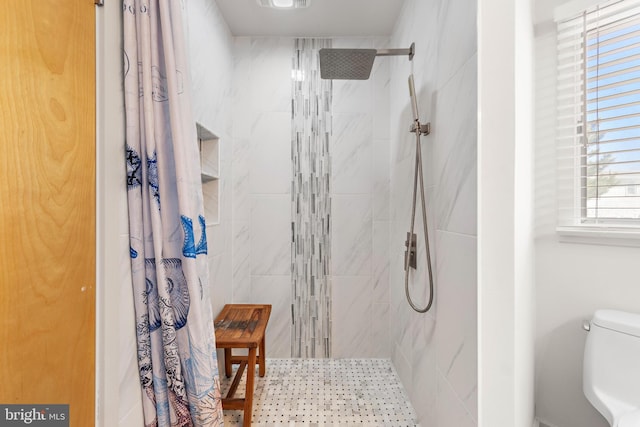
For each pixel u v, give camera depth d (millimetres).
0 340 592
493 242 971
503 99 969
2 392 599
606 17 1216
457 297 1123
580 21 1270
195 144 1061
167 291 992
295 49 2289
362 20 2080
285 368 2156
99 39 866
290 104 2291
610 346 1116
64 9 740
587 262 1250
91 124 833
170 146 1019
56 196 715
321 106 2295
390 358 2277
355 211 2309
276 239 2299
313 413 1647
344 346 2311
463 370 1072
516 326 970
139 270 977
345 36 2279
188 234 994
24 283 639
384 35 2271
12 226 614
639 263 1151
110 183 886
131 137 960
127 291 958
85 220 807
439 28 1306
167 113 1012
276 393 1839
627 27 1187
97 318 847
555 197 1321
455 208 1140
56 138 716
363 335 2311
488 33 969
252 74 2283
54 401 708
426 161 1478
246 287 2293
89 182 822
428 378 1442
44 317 684
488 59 969
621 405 1068
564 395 1307
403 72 1900
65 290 741
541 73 1339
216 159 1919
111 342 876
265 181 2295
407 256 1585
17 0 622
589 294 1248
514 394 962
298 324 2305
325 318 2309
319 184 2301
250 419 1485
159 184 995
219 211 1937
